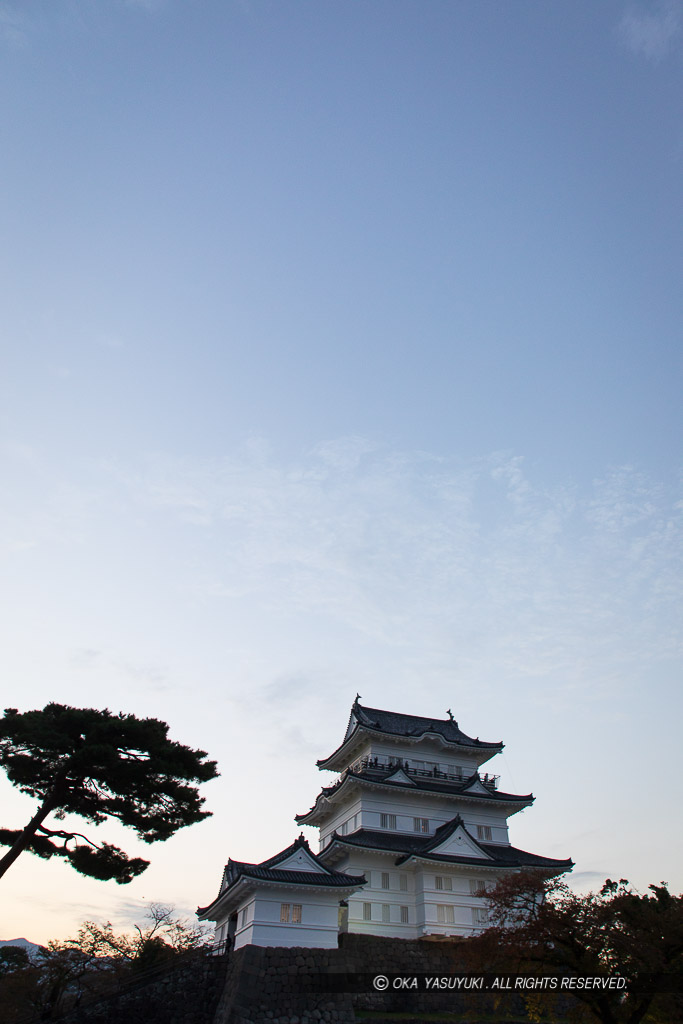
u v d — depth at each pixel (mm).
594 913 38156
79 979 61344
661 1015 38438
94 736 42781
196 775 45812
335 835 61781
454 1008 51875
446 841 62250
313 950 50125
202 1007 48156
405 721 82312
